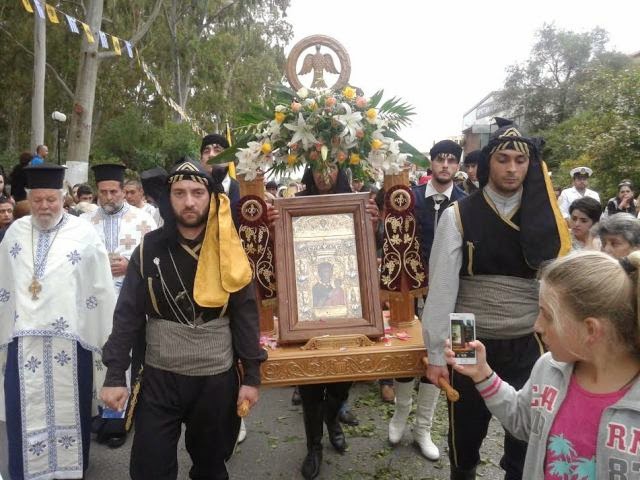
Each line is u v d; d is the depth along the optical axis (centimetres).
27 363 312
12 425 315
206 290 237
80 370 326
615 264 141
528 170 242
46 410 318
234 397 251
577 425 148
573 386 155
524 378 247
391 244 301
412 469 342
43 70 1452
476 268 248
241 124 321
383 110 303
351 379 260
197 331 239
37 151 1231
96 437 391
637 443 137
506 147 236
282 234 285
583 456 147
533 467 163
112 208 419
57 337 316
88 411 331
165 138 2334
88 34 994
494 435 391
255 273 296
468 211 248
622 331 138
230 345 249
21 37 1877
